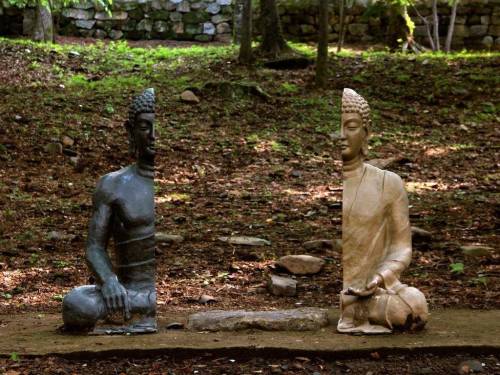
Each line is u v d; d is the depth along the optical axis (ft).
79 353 21.31
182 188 44.57
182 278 30.99
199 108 58.08
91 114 55.67
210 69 66.80
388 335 22.53
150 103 23.73
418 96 61.26
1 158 47.29
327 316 24.38
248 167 48.39
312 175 47.14
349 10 78.69
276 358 21.42
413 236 34.60
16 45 69.31
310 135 53.98
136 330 23.03
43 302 28.35
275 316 23.59
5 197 41.55
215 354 21.49
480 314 25.30
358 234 23.08
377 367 20.83
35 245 34.99
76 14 81.00
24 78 62.75
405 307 22.59
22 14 79.61
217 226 38.06
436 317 24.82
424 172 47.39
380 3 76.54
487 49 77.56
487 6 77.71
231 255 33.71
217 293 29.25
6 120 52.70
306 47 73.41
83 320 23.04
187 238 36.01
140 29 81.30
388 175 23.35
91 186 44.32
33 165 46.96
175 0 81.56
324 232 37.01
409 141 53.21
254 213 40.16
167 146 51.21
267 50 69.82
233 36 78.95
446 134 54.44
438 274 30.76
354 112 23.15
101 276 23.18
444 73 65.16
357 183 23.30
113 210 23.54
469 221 37.96
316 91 61.72
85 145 50.52
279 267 31.50
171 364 21.20
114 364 21.15
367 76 64.95
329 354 21.26
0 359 21.11
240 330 23.36
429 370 20.66
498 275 30.30
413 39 75.51
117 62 68.59
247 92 60.08
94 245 23.41
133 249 23.44
